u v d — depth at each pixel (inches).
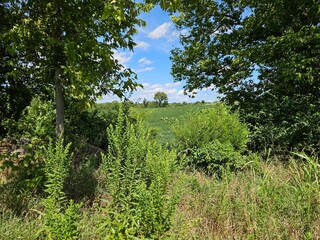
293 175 158.1
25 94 253.0
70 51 131.6
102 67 155.8
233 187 161.8
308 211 118.0
